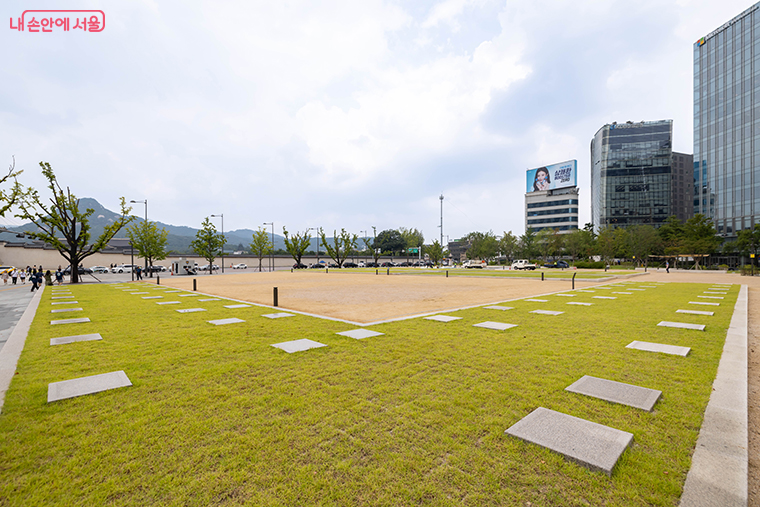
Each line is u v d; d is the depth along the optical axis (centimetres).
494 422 357
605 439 316
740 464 277
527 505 238
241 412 386
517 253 8862
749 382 477
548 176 11156
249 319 979
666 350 623
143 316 1040
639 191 9731
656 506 236
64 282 3064
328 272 5094
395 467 284
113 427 351
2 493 253
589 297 1502
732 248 5753
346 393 439
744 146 6162
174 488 259
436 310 1161
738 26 6297
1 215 2264
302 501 245
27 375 509
